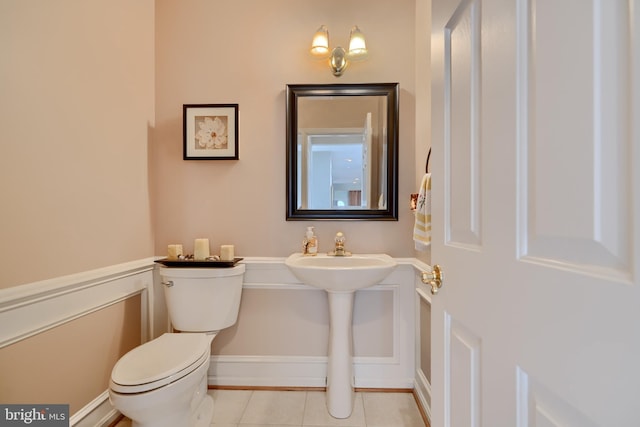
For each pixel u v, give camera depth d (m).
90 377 1.29
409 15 1.72
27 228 1.04
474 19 0.61
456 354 0.68
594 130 0.35
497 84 0.52
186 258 1.65
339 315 1.54
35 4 1.06
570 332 0.38
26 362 1.03
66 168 1.18
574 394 0.37
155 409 1.05
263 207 1.76
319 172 1.75
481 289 0.58
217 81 1.75
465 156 0.65
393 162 1.72
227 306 1.60
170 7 1.75
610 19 0.34
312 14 1.74
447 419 0.73
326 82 1.74
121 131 1.48
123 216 1.50
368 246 1.75
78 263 1.24
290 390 1.73
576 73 0.37
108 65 1.40
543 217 0.42
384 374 1.74
